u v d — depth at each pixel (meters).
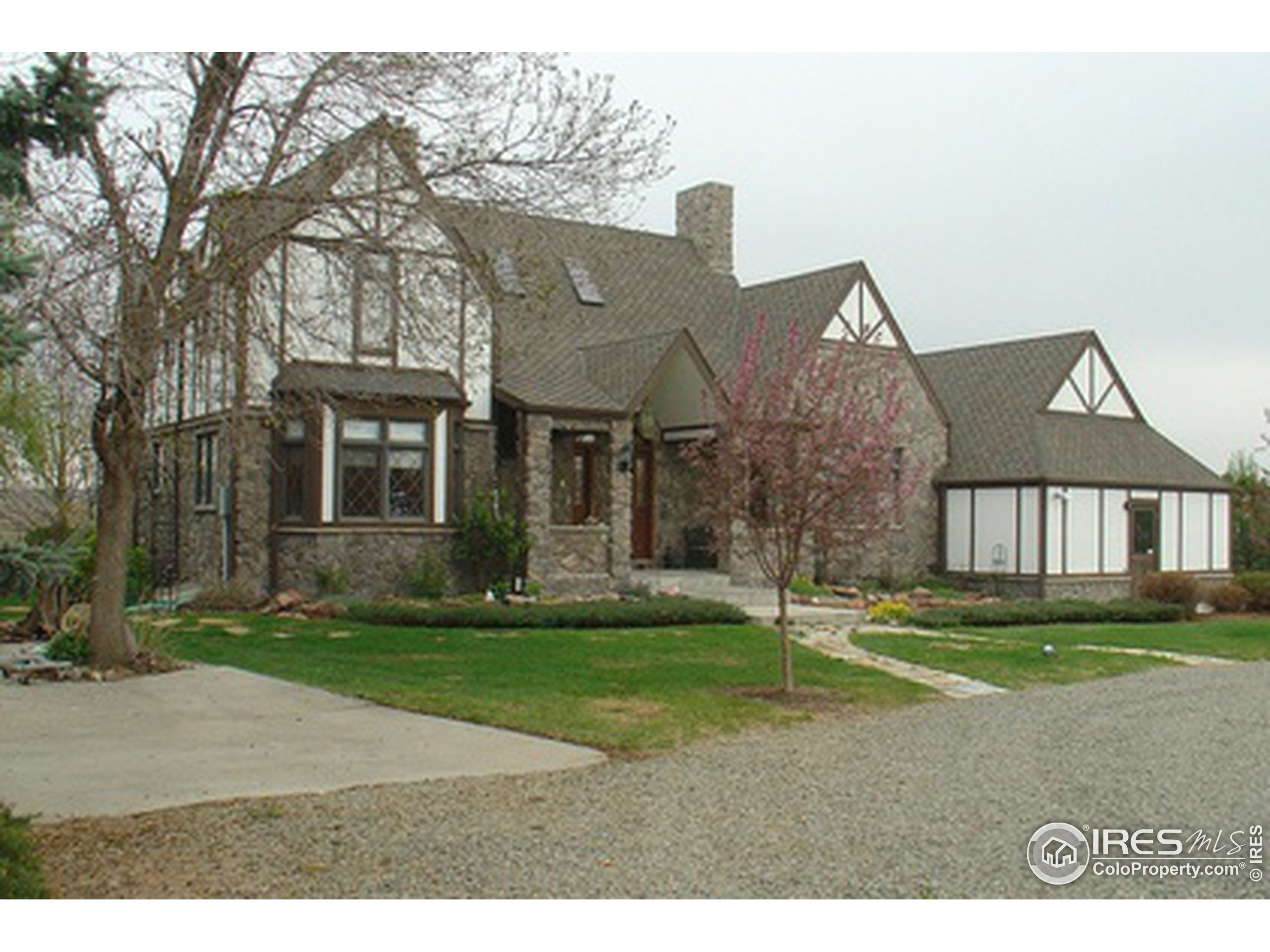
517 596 20.62
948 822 7.57
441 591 20.72
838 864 6.64
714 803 7.96
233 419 12.48
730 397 12.80
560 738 10.02
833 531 12.31
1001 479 27.23
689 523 25.72
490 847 6.80
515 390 21.91
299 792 8.02
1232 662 16.70
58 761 8.90
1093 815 7.81
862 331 26.98
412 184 12.45
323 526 19.86
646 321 26.88
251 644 15.41
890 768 9.20
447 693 12.00
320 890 6.02
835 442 12.11
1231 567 31.03
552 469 23.83
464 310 13.14
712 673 13.84
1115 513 28.16
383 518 20.50
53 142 5.66
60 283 10.77
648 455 25.48
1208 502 30.36
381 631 16.91
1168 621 23.02
